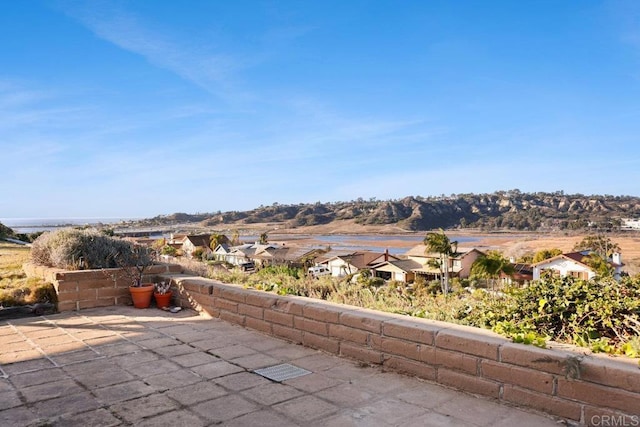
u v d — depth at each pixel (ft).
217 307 22.47
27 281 25.84
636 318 15.06
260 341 18.21
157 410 11.48
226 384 13.34
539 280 19.40
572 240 362.12
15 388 12.99
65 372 14.42
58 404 11.84
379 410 11.40
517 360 11.32
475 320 18.78
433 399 12.03
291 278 30.86
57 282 24.31
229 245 269.64
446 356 12.85
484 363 11.99
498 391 11.69
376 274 185.06
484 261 130.31
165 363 15.38
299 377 13.89
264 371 14.49
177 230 606.14
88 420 10.87
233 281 27.04
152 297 26.14
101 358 15.94
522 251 259.60
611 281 17.78
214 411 11.41
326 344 16.46
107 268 27.32
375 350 14.76
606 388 9.83
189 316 23.25
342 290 26.48
